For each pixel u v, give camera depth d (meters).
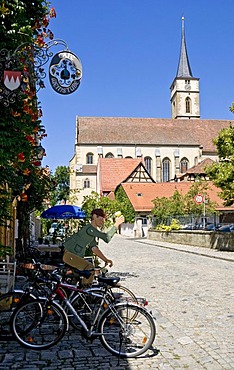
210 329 7.55
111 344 6.02
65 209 18.09
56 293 6.31
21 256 14.44
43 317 6.23
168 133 86.56
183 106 98.25
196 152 84.62
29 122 7.05
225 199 22.75
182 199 43.53
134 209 53.41
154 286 12.60
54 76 7.94
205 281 13.56
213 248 28.41
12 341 6.53
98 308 6.14
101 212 7.17
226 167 22.17
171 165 84.38
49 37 8.30
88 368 5.51
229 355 6.09
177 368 5.54
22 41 6.91
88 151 83.25
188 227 37.56
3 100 6.54
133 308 6.07
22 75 6.83
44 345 6.19
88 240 7.04
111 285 6.16
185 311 9.04
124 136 84.75
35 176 11.80
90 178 80.25
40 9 7.84
